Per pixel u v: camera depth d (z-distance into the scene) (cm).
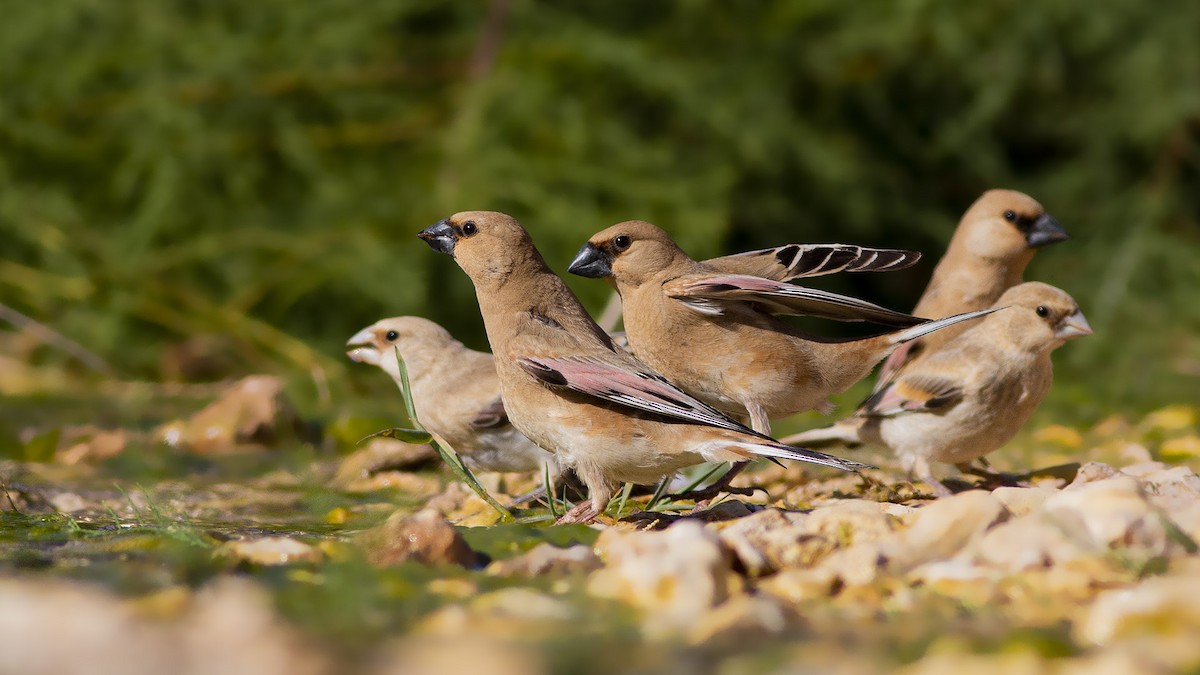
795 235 1944
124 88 1888
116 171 1853
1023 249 1144
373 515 873
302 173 1855
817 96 1975
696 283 904
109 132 1855
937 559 660
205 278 1805
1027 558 644
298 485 1029
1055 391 1620
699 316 917
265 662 533
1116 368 1789
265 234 1797
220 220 1827
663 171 1828
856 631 565
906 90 2025
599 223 1752
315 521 861
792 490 976
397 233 1786
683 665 521
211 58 1853
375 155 1861
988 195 1158
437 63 1908
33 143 1841
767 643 549
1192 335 1858
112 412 1434
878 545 657
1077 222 2020
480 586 637
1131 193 2011
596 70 1878
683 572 605
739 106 1875
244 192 1827
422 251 1769
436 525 682
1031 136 2075
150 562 684
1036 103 2055
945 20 1923
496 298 866
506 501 966
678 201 1795
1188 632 539
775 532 675
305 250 1773
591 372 811
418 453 1072
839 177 1875
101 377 1705
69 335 1742
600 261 941
